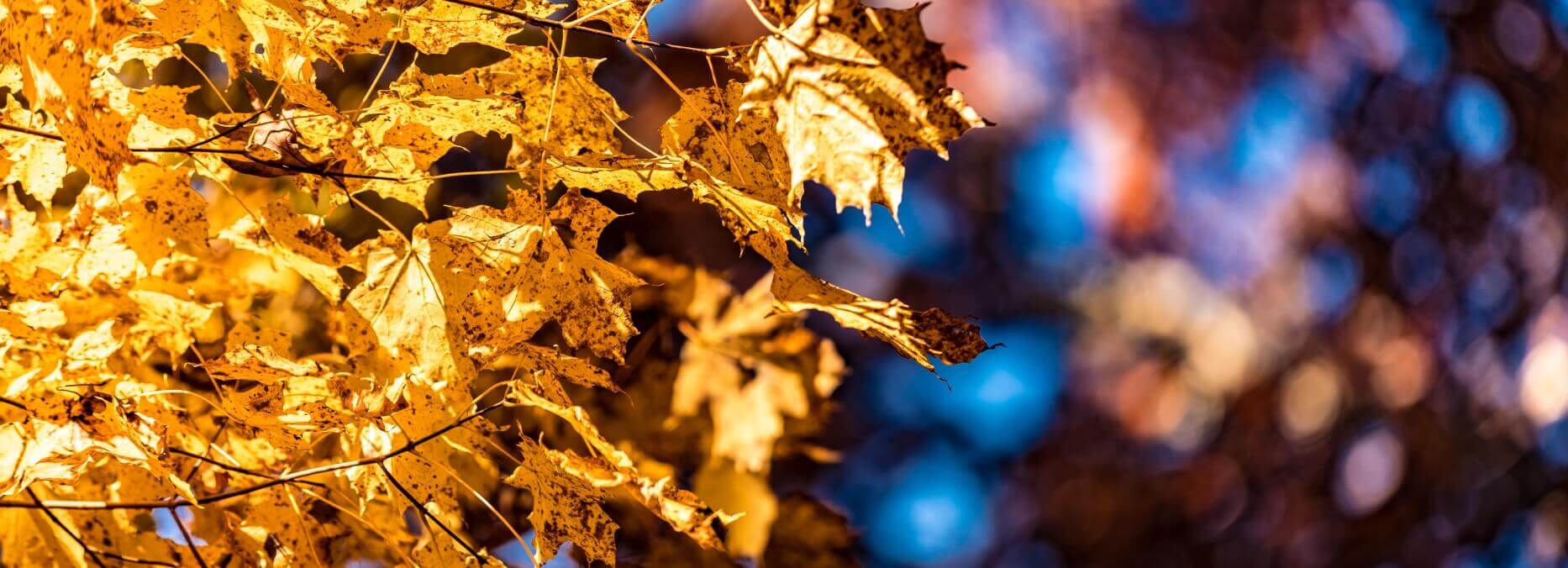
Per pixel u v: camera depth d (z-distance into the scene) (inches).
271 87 69.1
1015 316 230.7
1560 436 193.2
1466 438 195.8
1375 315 205.3
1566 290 187.9
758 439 73.0
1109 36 235.5
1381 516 202.8
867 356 172.4
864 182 53.5
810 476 89.4
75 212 55.2
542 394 56.1
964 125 52.9
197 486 58.9
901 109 53.1
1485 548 195.9
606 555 57.4
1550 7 189.0
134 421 54.8
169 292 56.7
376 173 55.6
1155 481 239.1
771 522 73.2
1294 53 221.5
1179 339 241.8
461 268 56.3
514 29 55.4
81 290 55.9
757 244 56.1
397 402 55.5
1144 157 234.1
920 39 52.7
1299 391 218.8
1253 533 225.1
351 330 56.2
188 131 54.7
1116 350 245.1
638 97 86.4
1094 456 243.6
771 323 73.6
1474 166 194.2
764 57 53.7
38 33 51.2
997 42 230.8
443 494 57.3
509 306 56.2
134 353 57.4
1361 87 210.2
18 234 55.1
